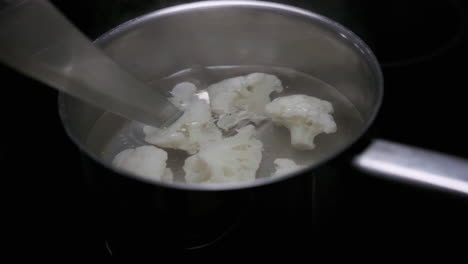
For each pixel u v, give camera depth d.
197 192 0.33
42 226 0.40
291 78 0.46
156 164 0.39
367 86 0.39
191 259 0.36
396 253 0.37
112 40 0.41
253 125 0.43
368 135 0.37
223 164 0.39
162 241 0.36
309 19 0.41
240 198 0.33
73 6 0.48
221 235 0.35
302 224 0.35
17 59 0.35
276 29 0.43
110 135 0.43
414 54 0.44
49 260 0.39
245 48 0.46
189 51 0.46
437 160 0.36
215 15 0.43
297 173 0.32
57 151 0.44
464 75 0.42
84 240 0.39
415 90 0.42
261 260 0.36
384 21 0.46
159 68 0.46
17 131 0.45
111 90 0.39
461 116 0.41
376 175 0.36
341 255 0.37
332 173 0.39
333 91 0.44
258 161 0.40
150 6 0.49
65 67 0.37
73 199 0.41
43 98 0.47
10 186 0.42
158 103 0.42
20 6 0.35
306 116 0.41
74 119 0.40
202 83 0.46
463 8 0.46
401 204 0.38
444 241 0.37
